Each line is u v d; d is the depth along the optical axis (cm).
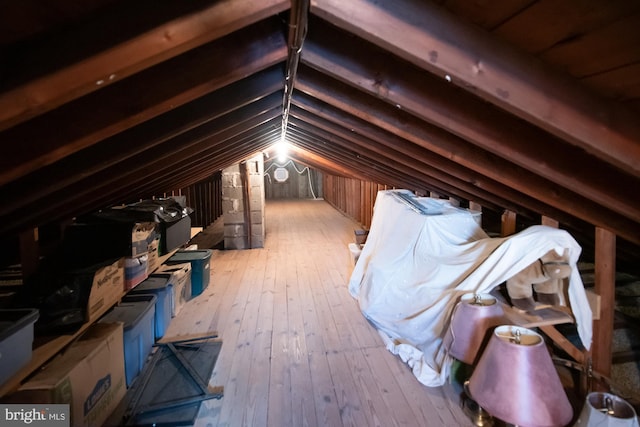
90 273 196
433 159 215
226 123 208
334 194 1058
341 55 129
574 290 189
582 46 82
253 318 305
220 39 124
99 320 213
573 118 99
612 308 193
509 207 262
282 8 85
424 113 136
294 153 668
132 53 80
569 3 69
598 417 135
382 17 89
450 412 186
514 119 138
